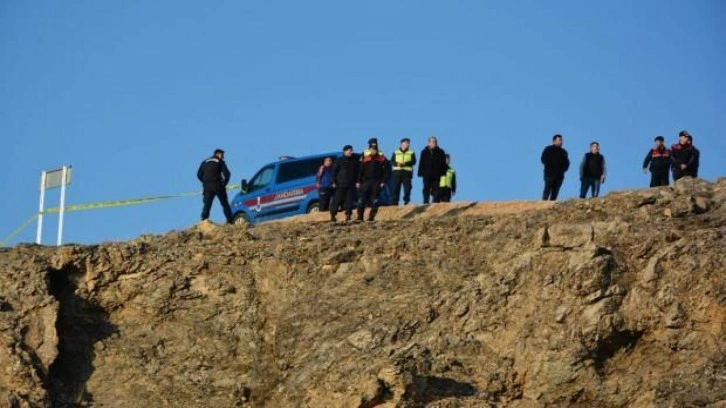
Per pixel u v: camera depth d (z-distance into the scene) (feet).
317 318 301.43
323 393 279.08
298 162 403.54
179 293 310.04
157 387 293.43
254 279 313.32
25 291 303.07
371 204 359.66
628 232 295.89
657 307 281.95
